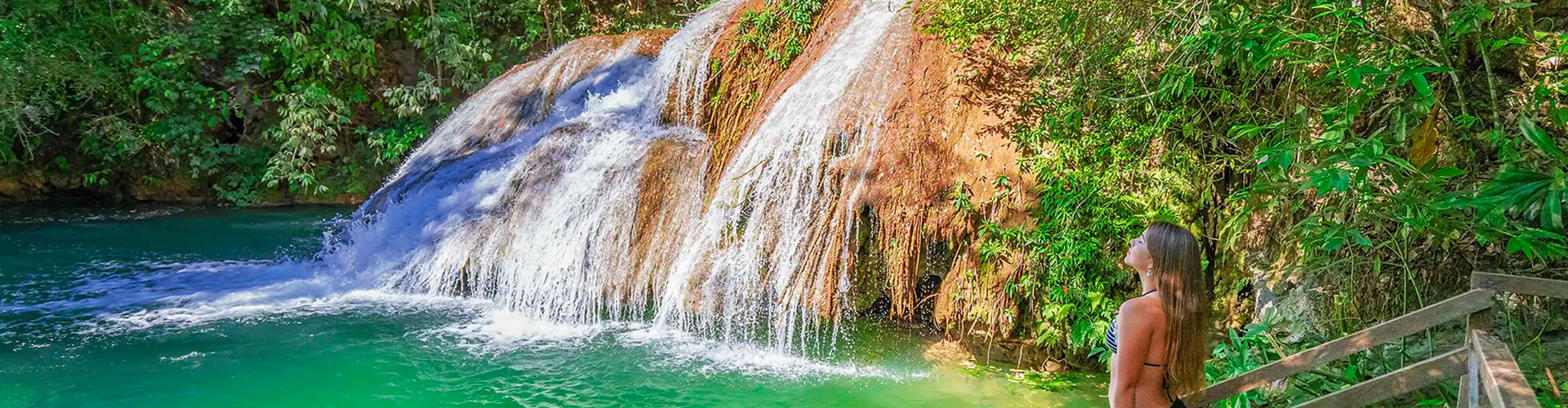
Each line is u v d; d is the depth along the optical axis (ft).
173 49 42.09
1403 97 12.62
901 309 18.49
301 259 29.07
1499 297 12.12
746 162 21.48
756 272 19.84
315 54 42.42
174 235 33.73
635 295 21.77
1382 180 12.44
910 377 17.35
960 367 17.81
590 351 19.24
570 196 23.56
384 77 45.83
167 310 22.33
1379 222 11.64
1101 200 16.72
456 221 25.79
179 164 42.37
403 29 45.24
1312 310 14.20
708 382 17.31
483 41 45.57
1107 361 16.05
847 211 18.92
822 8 26.78
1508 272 11.98
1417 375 9.03
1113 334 9.37
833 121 20.40
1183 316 8.87
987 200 18.12
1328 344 9.32
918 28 22.16
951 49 20.59
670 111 28.27
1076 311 16.76
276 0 43.16
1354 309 13.30
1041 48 19.12
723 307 20.03
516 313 22.47
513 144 29.76
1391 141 12.10
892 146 19.54
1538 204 9.19
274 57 43.70
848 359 18.33
